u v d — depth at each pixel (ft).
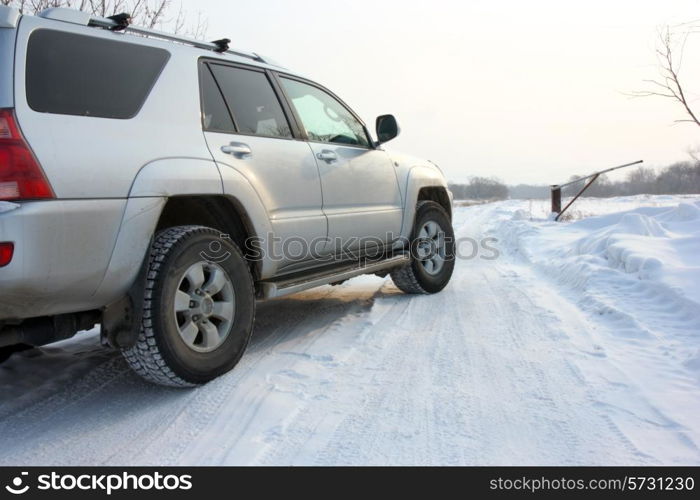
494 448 7.39
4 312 7.34
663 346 11.05
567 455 7.13
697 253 17.29
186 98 9.84
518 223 38.52
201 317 9.52
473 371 10.25
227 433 8.08
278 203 11.21
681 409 8.24
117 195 8.11
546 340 11.98
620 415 8.16
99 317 8.89
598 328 12.76
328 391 9.50
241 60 11.68
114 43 9.03
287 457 7.34
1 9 7.66
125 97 8.85
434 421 8.23
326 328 13.74
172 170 8.92
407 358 11.11
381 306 15.92
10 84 7.34
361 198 14.06
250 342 12.66
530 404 8.70
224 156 10.12
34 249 7.16
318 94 14.07
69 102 8.02
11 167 7.06
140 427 8.37
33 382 10.53
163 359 8.76
